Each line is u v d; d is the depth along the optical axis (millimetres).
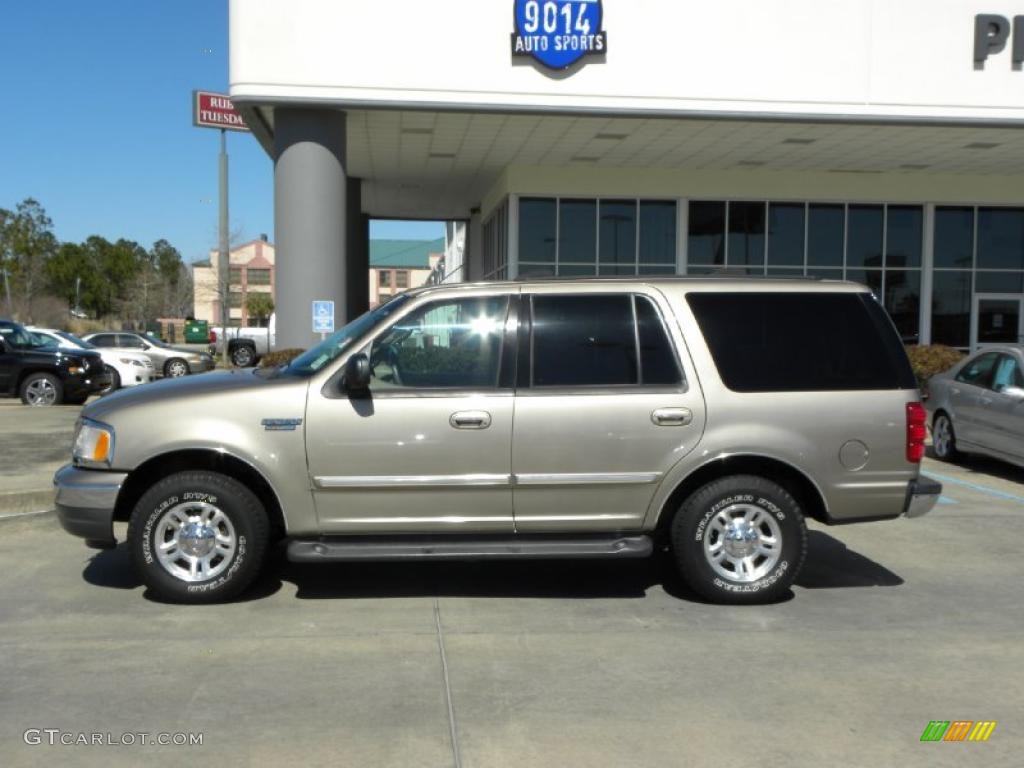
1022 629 5469
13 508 8109
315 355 6180
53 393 17828
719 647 5125
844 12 15820
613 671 4758
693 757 3826
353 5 14883
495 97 15289
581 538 5797
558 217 20797
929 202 21719
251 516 5703
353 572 6613
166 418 5613
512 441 5641
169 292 83125
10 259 86625
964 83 16156
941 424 11875
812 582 6430
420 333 5785
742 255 21344
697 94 15648
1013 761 3828
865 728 4117
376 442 5598
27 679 4602
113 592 6059
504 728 4082
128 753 3832
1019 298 22281
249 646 5082
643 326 5848
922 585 6363
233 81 14844
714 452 5699
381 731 4047
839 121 16125
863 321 5961
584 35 15273
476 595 6090
